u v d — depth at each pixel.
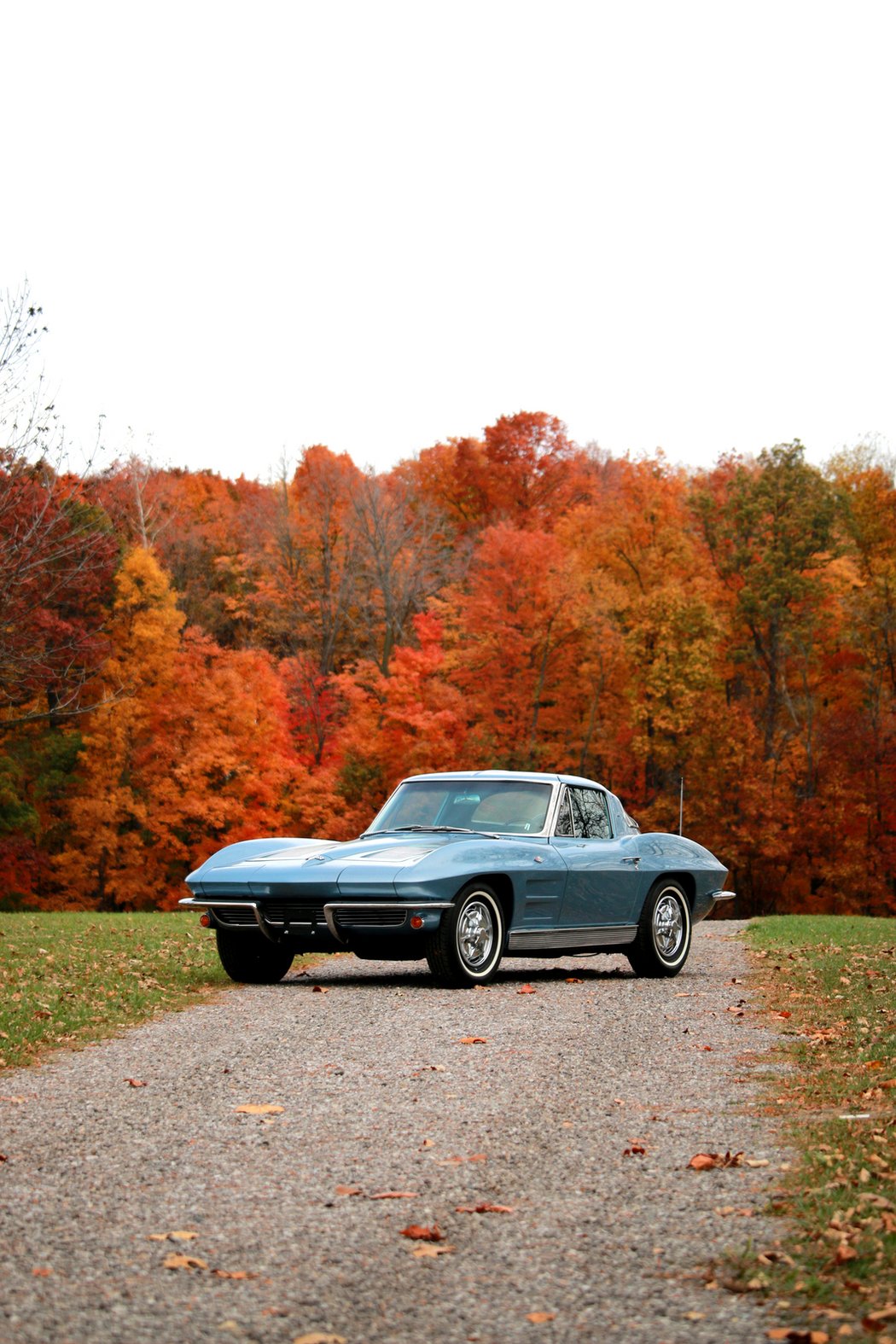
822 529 54.38
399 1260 4.06
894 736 51.41
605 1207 4.61
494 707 51.38
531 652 51.50
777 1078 6.86
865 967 12.39
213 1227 4.35
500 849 10.40
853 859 50.38
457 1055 7.40
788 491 54.84
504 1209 4.55
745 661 56.41
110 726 42.34
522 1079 6.80
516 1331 3.51
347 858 10.10
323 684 52.25
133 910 43.53
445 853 10.05
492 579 51.84
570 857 10.92
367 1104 6.18
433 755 46.00
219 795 42.84
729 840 49.88
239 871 10.25
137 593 43.09
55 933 16.36
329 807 45.22
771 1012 9.27
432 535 63.75
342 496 63.84
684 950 12.05
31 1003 9.07
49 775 42.59
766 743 53.78
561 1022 8.61
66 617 39.38
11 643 21.31
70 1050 7.58
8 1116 5.92
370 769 46.56
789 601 54.94
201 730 42.84
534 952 10.95
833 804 50.38
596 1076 6.91
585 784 11.73
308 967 12.26
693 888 12.25
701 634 51.81
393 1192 4.73
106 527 21.70
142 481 60.12
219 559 61.81
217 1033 8.09
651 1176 5.00
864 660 56.28
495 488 69.12
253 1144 5.43
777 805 49.75
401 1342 3.43
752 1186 4.84
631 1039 8.05
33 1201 4.63
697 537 60.31
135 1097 6.33
